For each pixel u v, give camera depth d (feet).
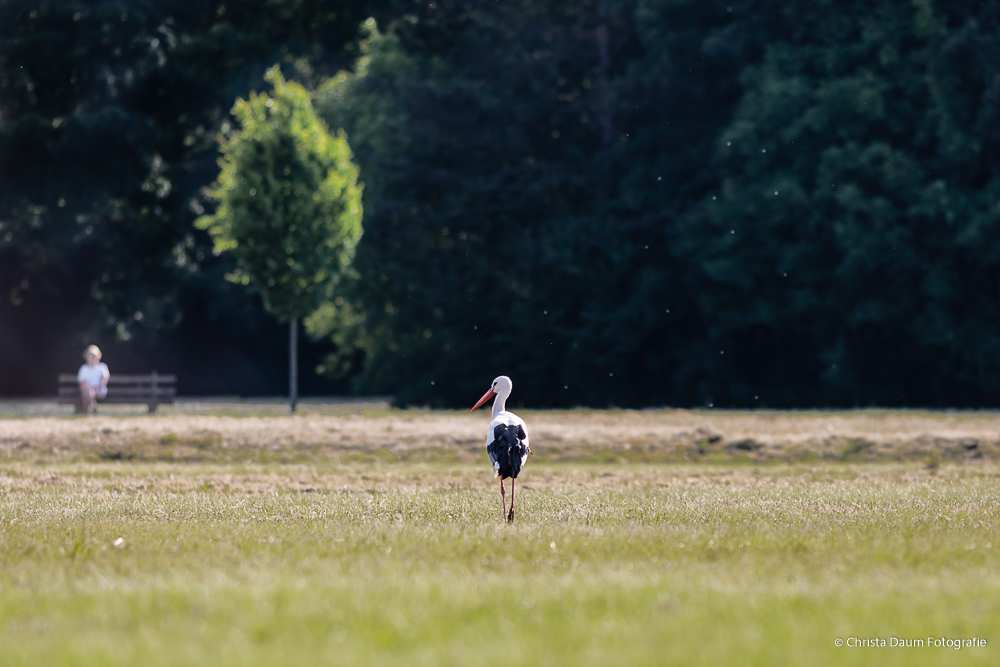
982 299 297.74
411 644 44.09
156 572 60.90
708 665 40.86
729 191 296.71
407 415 216.95
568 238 322.75
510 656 41.57
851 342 311.47
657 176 318.65
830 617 48.67
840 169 283.79
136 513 94.17
